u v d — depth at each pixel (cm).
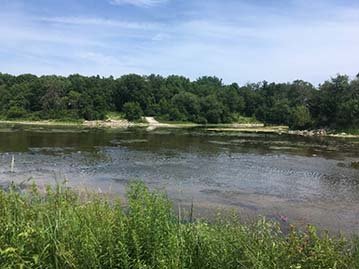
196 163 3234
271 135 7031
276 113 11356
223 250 523
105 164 3023
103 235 503
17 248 459
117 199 646
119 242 477
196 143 4966
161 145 4591
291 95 12988
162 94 12562
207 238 542
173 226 544
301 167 3228
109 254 477
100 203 661
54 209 589
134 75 12556
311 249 505
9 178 2334
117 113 11794
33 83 11262
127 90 12006
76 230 513
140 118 11144
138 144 4638
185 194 2105
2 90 11312
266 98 13200
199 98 12031
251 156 3844
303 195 2220
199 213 1658
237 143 5144
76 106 10838
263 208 1884
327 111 8806
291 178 2731
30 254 474
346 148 4988
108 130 7362
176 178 2547
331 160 3728
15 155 3353
